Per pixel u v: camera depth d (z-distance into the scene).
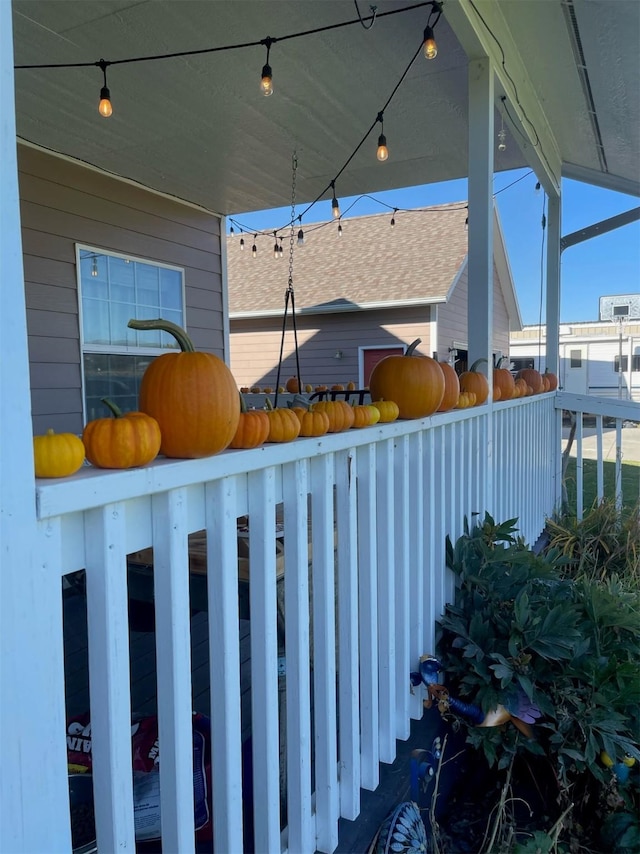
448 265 10.48
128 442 0.92
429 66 2.91
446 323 10.41
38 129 3.58
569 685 1.88
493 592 2.19
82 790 1.35
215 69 2.90
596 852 1.70
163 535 1.00
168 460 1.05
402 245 11.74
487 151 2.62
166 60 2.79
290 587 1.32
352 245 12.34
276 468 1.29
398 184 4.79
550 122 4.04
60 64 2.82
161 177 4.48
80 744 1.38
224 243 5.61
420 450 1.94
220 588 1.11
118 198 4.45
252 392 5.68
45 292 3.93
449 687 2.06
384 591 1.73
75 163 4.07
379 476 1.72
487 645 1.99
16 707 0.75
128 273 4.57
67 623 2.60
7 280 0.73
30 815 0.77
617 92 3.15
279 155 4.07
